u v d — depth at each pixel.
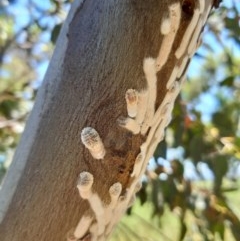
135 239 0.95
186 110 0.77
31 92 0.98
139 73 0.32
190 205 0.78
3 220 0.32
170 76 0.32
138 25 0.32
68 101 0.32
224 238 0.78
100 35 0.32
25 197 0.32
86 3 0.33
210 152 0.76
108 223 0.32
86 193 0.31
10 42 1.03
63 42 0.33
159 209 0.80
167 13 0.32
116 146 0.31
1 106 0.98
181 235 0.78
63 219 0.31
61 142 0.31
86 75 0.32
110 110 0.31
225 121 0.82
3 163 0.89
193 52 0.34
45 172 0.31
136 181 0.32
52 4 0.86
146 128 0.32
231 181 0.87
